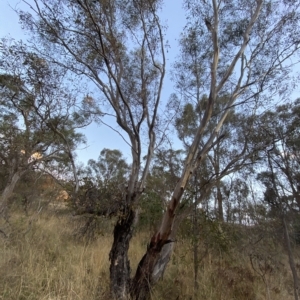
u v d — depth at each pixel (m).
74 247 7.54
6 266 5.10
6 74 5.69
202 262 6.71
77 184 5.46
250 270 6.70
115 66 6.23
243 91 5.73
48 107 6.04
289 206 6.75
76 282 4.88
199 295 5.41
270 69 5.68
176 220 5.69
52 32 5.42
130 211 5.42
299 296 5.63
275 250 7.07
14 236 7.32
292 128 5.86
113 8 6.03
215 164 7.30
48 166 9.38
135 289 5.01
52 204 12.96
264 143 5.85
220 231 6.21
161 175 9.23
